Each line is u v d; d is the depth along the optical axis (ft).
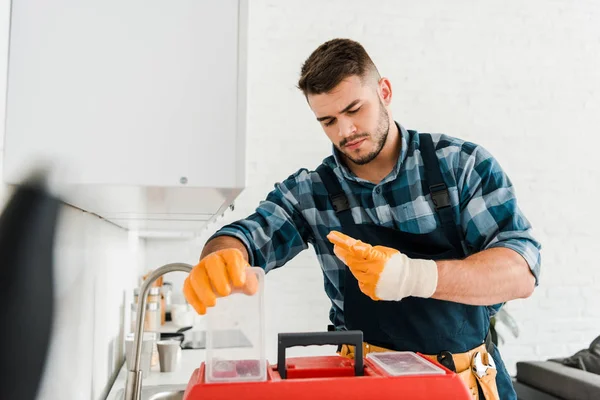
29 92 1.82
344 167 4.05
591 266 10.70
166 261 9.29
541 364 8.55
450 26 10.46
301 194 4.23
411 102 10.19
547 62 10.85
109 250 4.44
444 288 2.94
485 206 3.73
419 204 3.95
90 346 3.47
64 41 1.85
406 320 3.70
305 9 9.92
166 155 1.88
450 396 1.85
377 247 2.91
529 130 10.66
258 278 1.97
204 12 1.93
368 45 10.11
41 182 1.81
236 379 1.84
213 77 1.92
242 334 1.92
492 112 10.52
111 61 1.87
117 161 1.86
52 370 2.43
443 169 3.90
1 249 1.75
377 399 1.82
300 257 9.59
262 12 9.79
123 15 1.89
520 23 10.79
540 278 10.49
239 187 1.91
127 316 6.17
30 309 2.06
